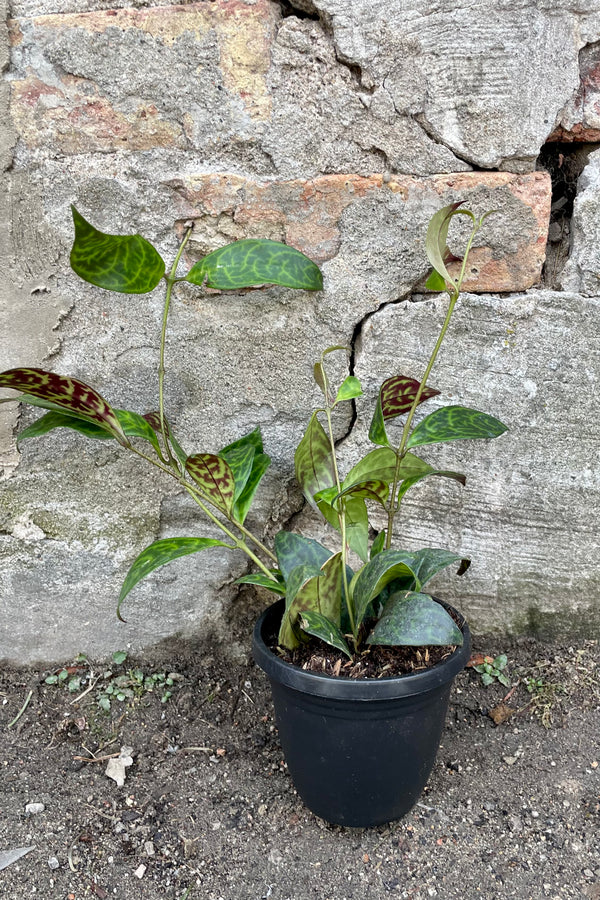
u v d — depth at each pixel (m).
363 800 1.23
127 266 1.11
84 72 1.38
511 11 1.35
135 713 1.56
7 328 1.50
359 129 1.41
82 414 1.19
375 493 1.25
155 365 1.53
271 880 1.21
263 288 1.48
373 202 1.43
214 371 1.53
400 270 1.47
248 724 1.54
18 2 1.37
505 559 1.63
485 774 1.41
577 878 1.20
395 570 1.24
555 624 1.66
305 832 1.30
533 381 1.52
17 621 1.65
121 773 1.42
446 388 1.53
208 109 1.40
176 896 1.19
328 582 1.23
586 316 1.48
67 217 1.45
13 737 1.49
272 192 1.43
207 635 1.67
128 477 1.58
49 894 1.19
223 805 1.36
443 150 1.41
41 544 1.61
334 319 1.49
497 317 1.49
